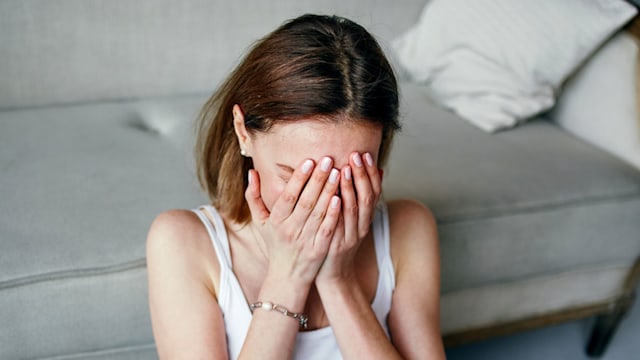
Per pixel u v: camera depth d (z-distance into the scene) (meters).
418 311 1.01
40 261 1.11
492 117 1.71
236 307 0.96
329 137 0.80
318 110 0.78
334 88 0.78
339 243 0.88
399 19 2.04
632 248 1.58
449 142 1.63
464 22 1.81
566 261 1.52
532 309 1.58
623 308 1.67
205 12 1.84
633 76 1.61
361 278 1.01
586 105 1.70
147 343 1.21
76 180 1.34
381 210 1.05
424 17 1.93
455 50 1.82
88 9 1.74
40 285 1.10
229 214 0.98
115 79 1.82
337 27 0.83
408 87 1.96
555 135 1.73
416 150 1.57
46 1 1.70
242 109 0.86
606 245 1.54
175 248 0.95
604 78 1.66
